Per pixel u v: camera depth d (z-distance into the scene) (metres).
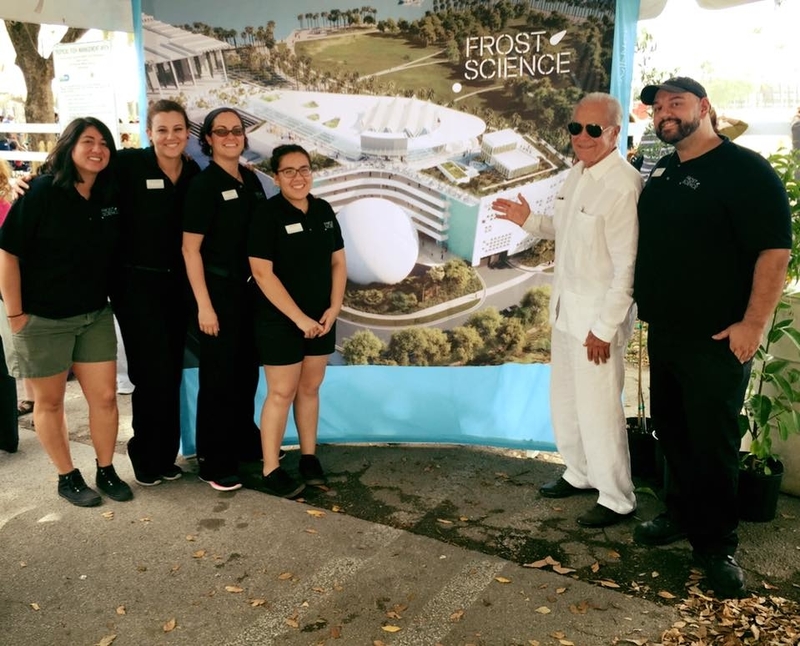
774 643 2.25
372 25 3.43
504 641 2.29
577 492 3.37
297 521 3.09
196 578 2.67
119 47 5.89
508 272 3.63
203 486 3.45
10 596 2.57
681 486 2.78
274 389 3.26
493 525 3.09
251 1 3.47
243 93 3.58
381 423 3.88
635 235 2.76
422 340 3.74
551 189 3.51
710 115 2.60
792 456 3.29
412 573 2.68
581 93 3.36
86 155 2.88
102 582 2.65
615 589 2.59
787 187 2.92
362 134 3.54
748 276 2.46
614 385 2.99
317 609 2.47
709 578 2.59
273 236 3.10
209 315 3.19
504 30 3.36
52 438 3.23
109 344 3.23
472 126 3.48
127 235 3.15
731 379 2.53
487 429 3.81
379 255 3.66
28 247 2.89
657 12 3.62
